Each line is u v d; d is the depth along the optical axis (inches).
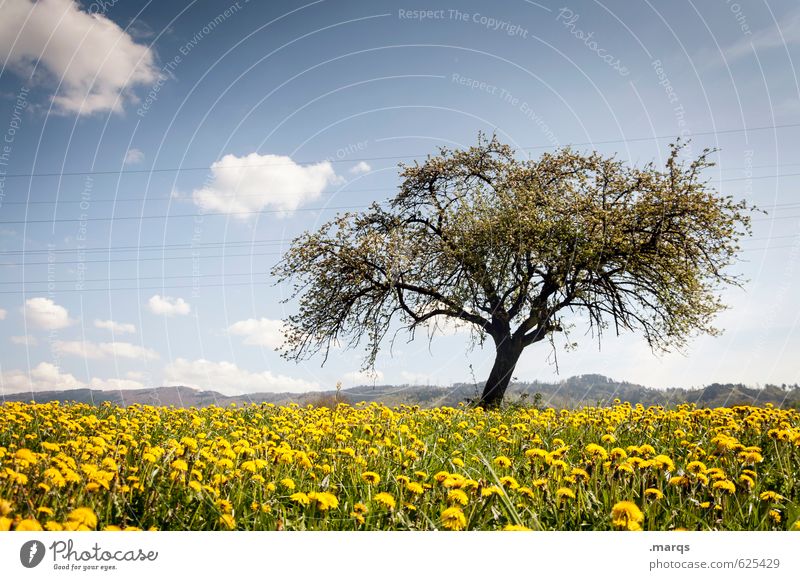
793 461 189.2
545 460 160.2
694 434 244.4
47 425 257.3
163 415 333.7
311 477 167.5
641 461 152.9
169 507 136.3
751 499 144.6
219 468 158.4
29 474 133.5
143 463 154.4
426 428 280.5
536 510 143.2
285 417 323.9
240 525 134.4
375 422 264.8
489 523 137.7
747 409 272.8
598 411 298.7
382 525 138.5
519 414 360.8
